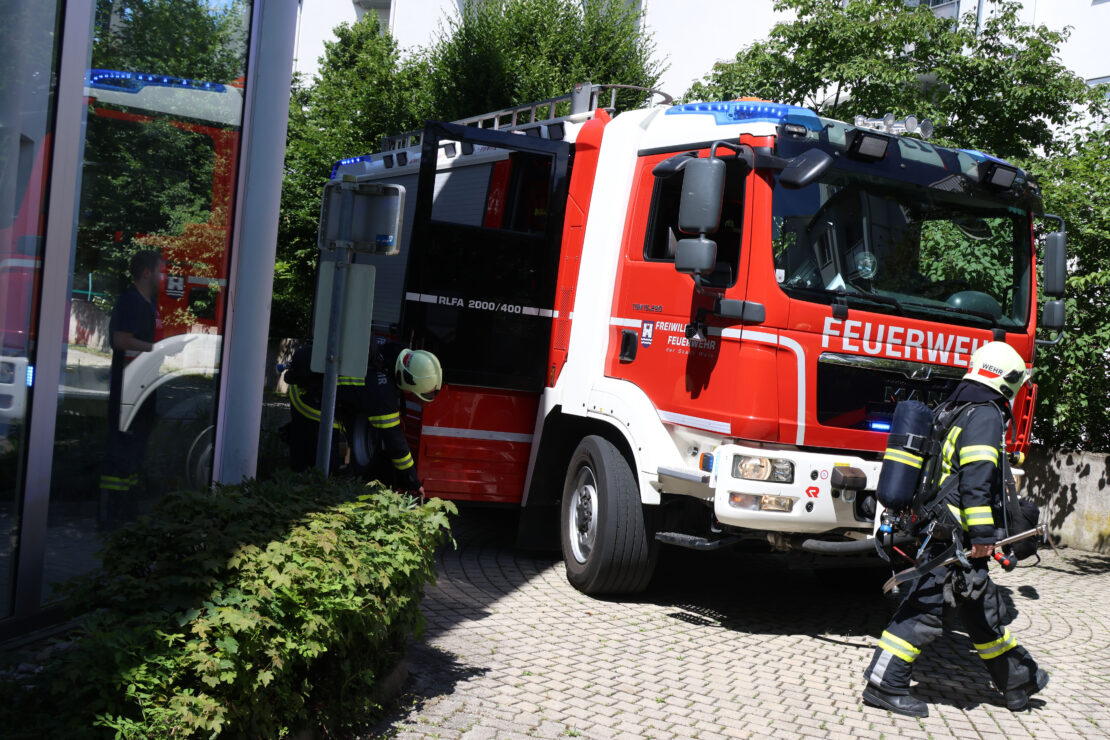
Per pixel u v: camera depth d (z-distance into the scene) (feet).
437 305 24.30
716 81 43.88
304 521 13.92
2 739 9.33
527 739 13.97
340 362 17.07
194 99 18.24
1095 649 21.17
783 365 18.90
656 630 20.26
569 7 62.28
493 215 24.97
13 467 15.16
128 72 16.83
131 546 12.55
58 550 15.93
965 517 15.96
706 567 26.66
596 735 14.42
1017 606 24.73
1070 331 29.86
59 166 15.47
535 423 25.62
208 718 10.21
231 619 10.96
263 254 19.84
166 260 17.97
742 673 17.88
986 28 38.73
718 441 19.52
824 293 19.33
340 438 20.56
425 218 24.12
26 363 15.29
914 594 16.44
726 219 19.92
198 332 18.88
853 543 18.56
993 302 21.45
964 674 18.78
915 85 38.70
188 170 18.26
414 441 24.88
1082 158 29.86
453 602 21.21
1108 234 28.09
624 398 22.12
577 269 24.50
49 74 15.25
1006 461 16.55
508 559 25.80
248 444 19.95
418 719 14.28
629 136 23.38
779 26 40.88
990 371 16.20
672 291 21.08
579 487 23.43
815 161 18.84
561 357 24.82
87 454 16.48
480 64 60.59
